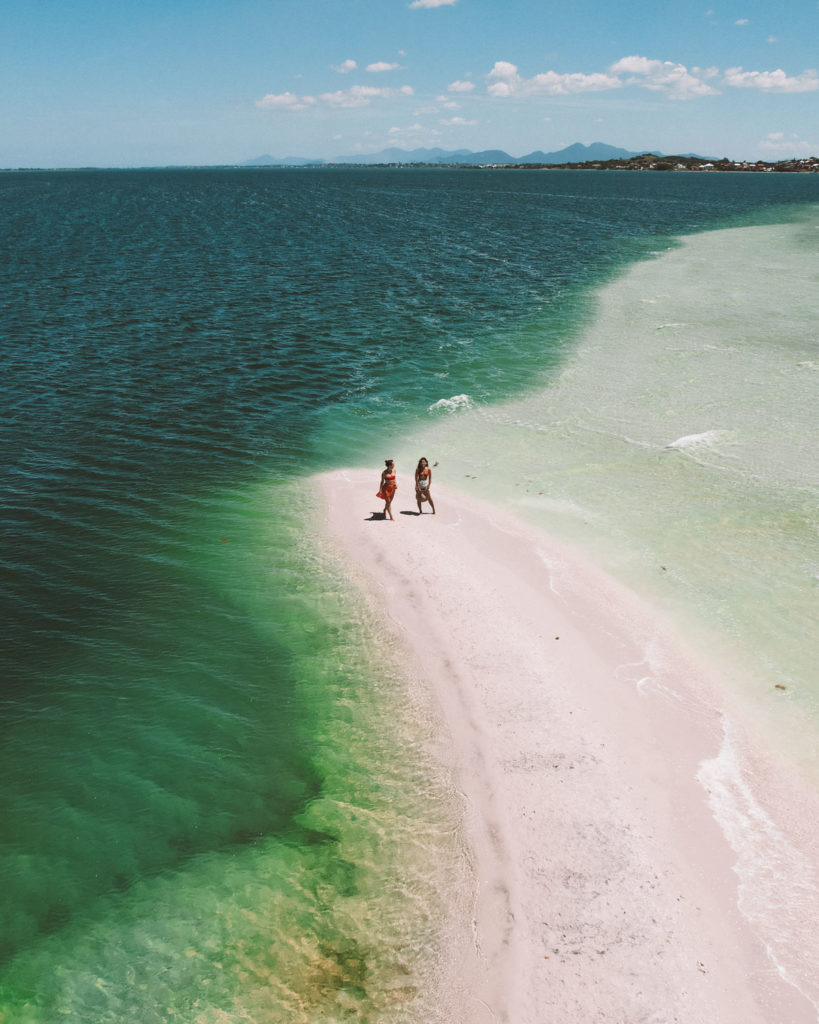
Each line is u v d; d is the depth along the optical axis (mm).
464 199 164375
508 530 21344
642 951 9969
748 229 91562
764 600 17312
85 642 16891
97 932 10562
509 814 12195
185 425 30078
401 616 17656
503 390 33750
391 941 10289
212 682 15664
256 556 20516
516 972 9789
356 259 69688
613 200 158125
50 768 13469
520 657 16000
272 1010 9445
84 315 46188
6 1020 9430
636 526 21062
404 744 13859
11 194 194125
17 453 26812
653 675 15203
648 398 31562
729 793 12367
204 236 88312
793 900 10578
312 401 32969
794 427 27469
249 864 11562
